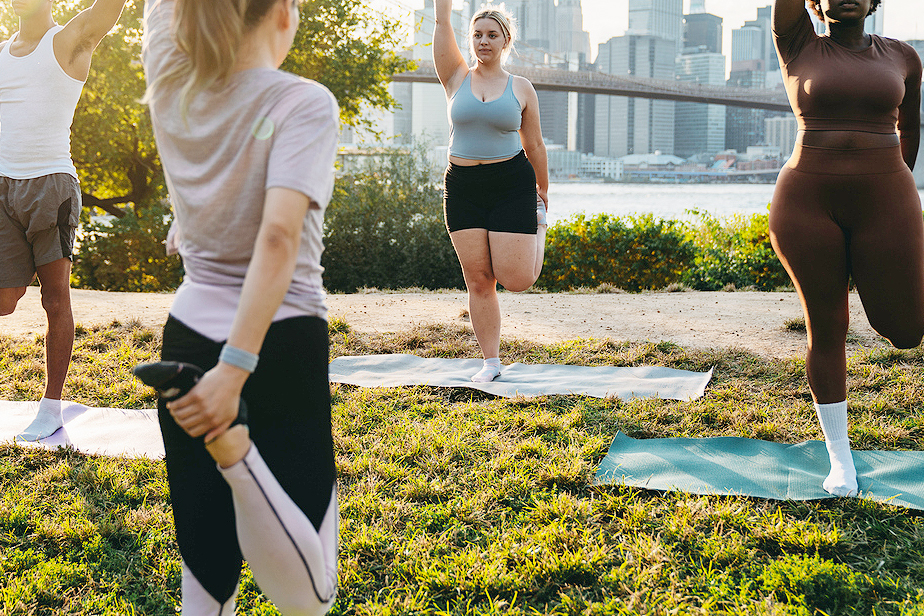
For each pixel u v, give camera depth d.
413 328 5.45
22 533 2.46
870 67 2.53
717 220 11.29
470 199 3.97
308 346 1.32
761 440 3.15
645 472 2.84
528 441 3.12
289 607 1.26
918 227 2.56
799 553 2.27
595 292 8.57
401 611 2.03
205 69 1.23
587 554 2.24
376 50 13.95
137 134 12.84
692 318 5.86
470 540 2.38
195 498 1.34
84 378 4.07
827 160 2.57
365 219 11.52
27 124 3.07
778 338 5.06
